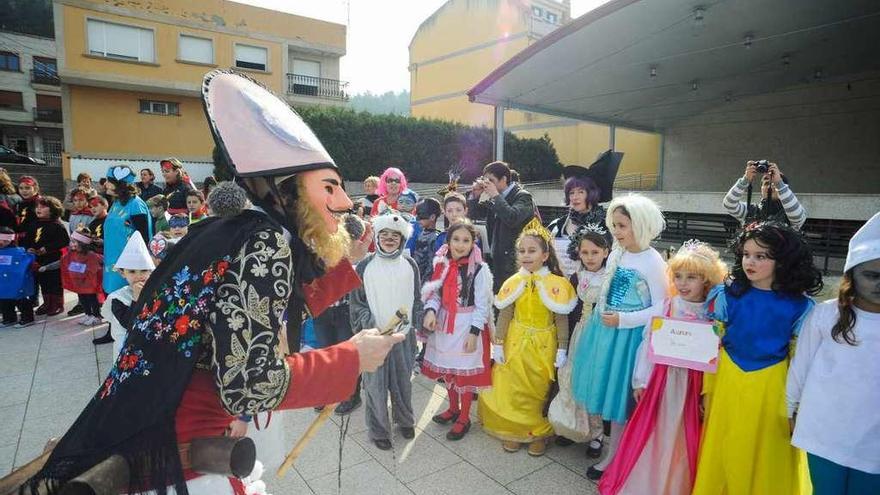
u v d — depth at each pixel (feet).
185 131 71.67
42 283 21.20
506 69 32.09
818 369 6.75
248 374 3.66
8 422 11.95
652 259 9.41
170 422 3.73
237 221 4.14
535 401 10.77
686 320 8.09
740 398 7.41
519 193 14.19
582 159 69.26
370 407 10.77
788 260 7.15
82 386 14.05
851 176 42.73
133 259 9.50
